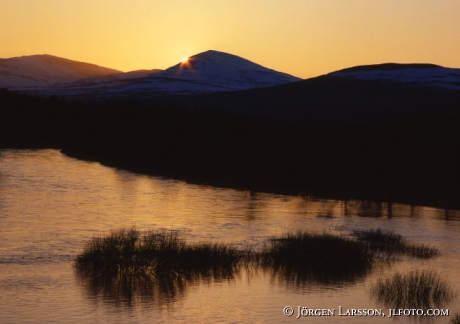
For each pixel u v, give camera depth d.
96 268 22.34
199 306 18.83
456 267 24.30
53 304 18.67
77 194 41.34
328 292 20.56
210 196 42.78
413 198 44.06
